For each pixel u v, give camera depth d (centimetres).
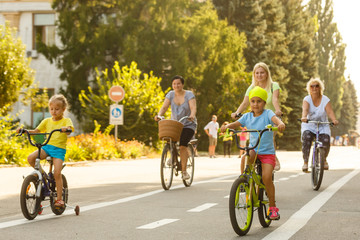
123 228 1847
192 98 3127
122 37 8775
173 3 8750
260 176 1845
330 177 4000
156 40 8625
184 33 8675
